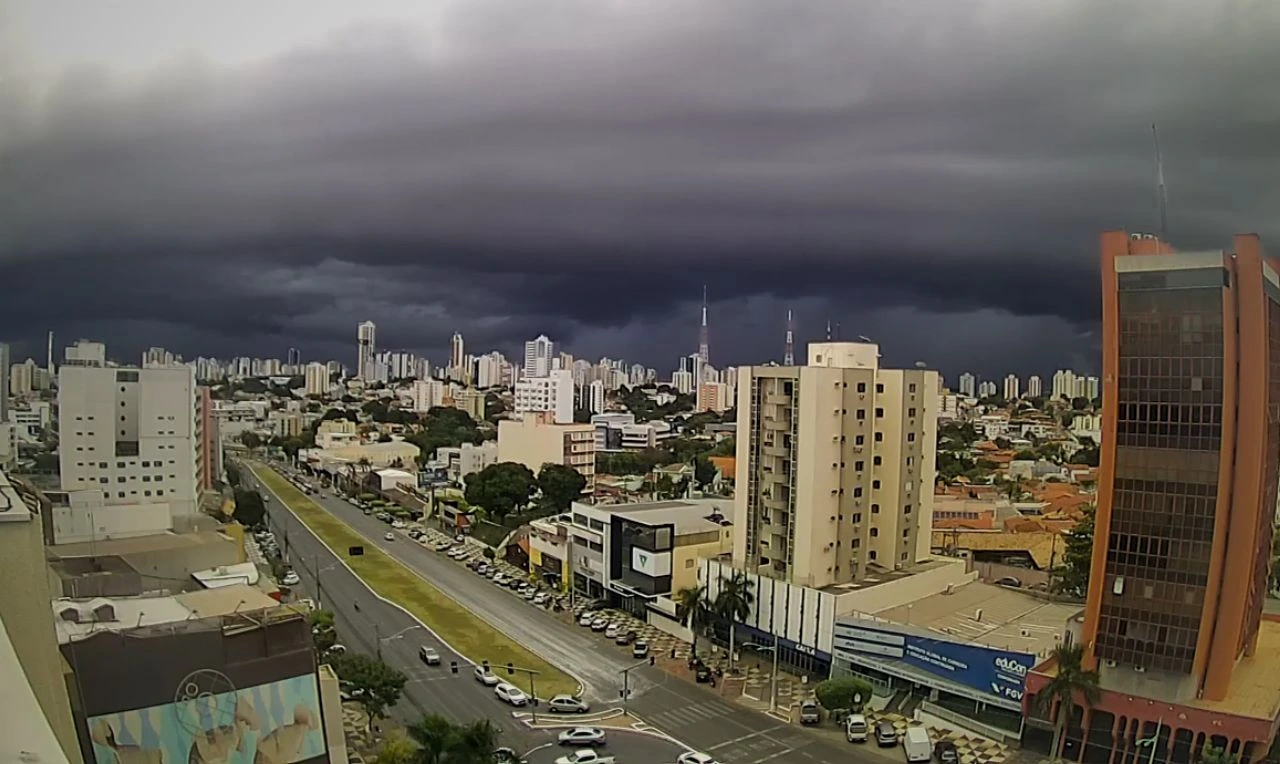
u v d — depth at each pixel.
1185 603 75.06
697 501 151.75
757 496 111.44
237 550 110.12
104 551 103.81
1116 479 77.81
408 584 147.25
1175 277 74.81
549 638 117.56
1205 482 73.88
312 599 135.75
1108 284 77.75
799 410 105.31
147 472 166.50
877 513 112.00
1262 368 72.81
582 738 82.69
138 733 49.00
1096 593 79.00
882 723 84.88
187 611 65.88
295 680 54.56
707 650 110.56
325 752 55.06
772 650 105.75
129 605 67.38
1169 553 75.56
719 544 128.00
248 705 52.69
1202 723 72.69
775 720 89.50
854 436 107.94
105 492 163.50
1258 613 86.50
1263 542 82.38
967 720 86.06
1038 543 159.25
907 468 112.81
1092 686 76.44
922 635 90.62
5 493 39.09
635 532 126.88
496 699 94.94
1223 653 74.81
